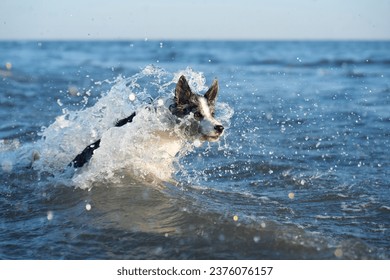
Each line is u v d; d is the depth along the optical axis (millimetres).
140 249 6406
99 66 40750
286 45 129875
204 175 10133
